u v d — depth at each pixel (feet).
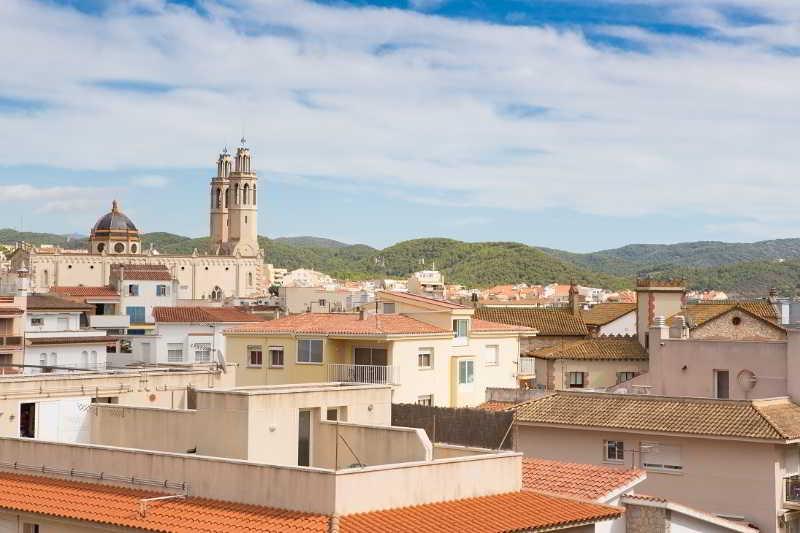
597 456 173.06
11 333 308.81
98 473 109.40
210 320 372.79
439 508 100.22
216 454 115.85
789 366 197.26
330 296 515.91
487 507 103.04
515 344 268.41
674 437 167.43
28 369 288.30
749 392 204.74
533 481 126.52
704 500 164.66
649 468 169.17
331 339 236.02
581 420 174.09
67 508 102.94
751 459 161.89
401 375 234.17
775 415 168.55
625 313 369.30
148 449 123.03
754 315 242.17
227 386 168.55
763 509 160.15
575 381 313.12
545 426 176.45
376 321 242.58
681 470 166.91
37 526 105.81
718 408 170.91
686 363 213.25
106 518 98.73
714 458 164.66
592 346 319.68
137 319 467.52
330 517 92.27
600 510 109.09
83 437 132.05
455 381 247.29
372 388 126.21
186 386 162.61
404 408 151.12
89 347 319.68
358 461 114.11
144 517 97.35
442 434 148.25
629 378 310.24
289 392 117.08
